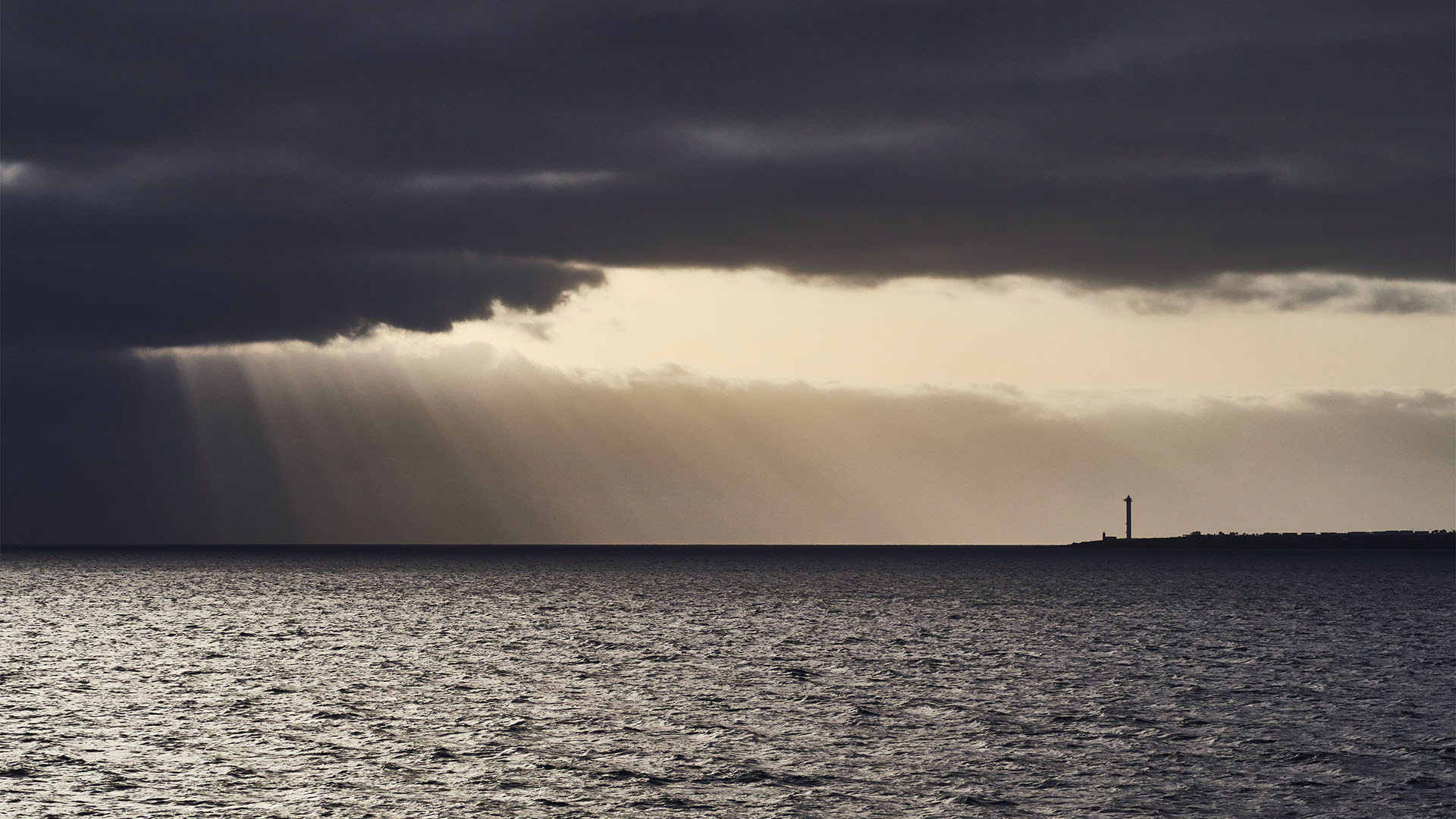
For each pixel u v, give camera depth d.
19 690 70.81
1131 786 47.25
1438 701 67.38
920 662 86.69
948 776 48.91
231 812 43.19
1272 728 59.00
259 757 52.00
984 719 61.66
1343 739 56.06
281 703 66.44
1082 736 57.16
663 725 59.78
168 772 49.12
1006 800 45.16
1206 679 76.75
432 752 53.03
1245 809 44.00
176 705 65.38
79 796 45.22
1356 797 45.62
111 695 68.94
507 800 45.03
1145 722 60.78
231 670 81.31
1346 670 81.38
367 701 67.38
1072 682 75.75
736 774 49.22
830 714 63.22
